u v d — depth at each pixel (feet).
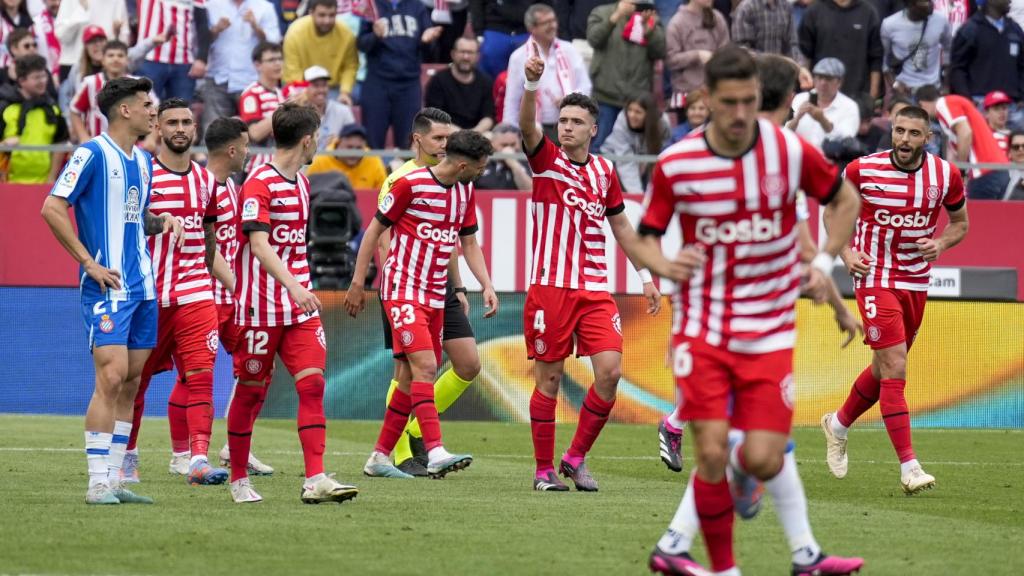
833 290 60.75
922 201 96.22
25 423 138.10
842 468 102.32
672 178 55.21
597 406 91.45
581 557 62.95
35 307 148.97
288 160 83.71
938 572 60.18
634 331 146.82
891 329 95.71
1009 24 186.29
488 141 96.27
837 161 158.40
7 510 76.59
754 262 54.95
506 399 146.61
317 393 81.41
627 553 64.28
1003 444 132.36
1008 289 157.69
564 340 91.91
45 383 149.18
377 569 58.90
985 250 162.09
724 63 53.01
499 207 160.15
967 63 186.60
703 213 55.01
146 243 81.71
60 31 185.16
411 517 76.23
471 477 100.73
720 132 54.65
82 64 174.29
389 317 97.96
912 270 97.04
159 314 92.58
